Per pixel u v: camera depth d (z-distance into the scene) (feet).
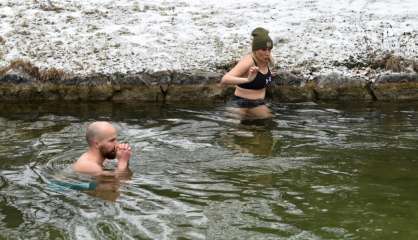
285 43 38.27
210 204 18.63
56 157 23.24
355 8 44.65
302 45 37.93
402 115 30.55
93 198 19.04
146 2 45.96
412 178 21.06
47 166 22.15
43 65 35.19
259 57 31.76
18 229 16.84
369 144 25.31
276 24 41.09
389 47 37.37
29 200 18.95
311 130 27.63
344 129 27.81
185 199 19.03
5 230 16.78
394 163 22.75
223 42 38.29
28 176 21.12
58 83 34.30
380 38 38.58
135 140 25.77
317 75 34.78
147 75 34.53
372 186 20.27
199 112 31.22
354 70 35.45
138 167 22.00
